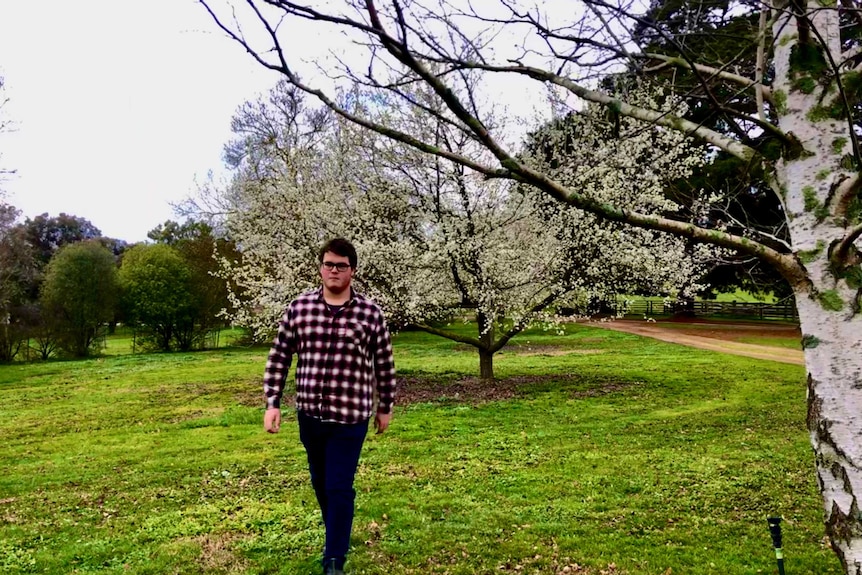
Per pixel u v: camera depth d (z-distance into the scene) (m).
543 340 24.98
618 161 10.67
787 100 2.71
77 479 6.80
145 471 7.01
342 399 3.57
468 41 2.59
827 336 2.55
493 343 14.12
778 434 7.95
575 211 11.62
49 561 4.29
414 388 13.03
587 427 8.63
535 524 4.75
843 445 2.49
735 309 34.12
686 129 2.70
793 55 2.68
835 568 3.86
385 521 4.91
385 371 3.79
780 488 5.57
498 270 12.31
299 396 3.66
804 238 2.63
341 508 3.46
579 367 16.12
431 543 4.41
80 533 4.91
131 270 27.58
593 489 5.66
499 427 8.80
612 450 7.20
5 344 23.94
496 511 5.08
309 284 13.39
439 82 2.23
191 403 12.51
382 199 13.00
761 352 19.12
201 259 28.86
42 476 7.01
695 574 3.85
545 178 2.53
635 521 4.79
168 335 27.05
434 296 12.71
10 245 24.78
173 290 26.44
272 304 13.43
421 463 6.77
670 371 14.88
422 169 12.32
